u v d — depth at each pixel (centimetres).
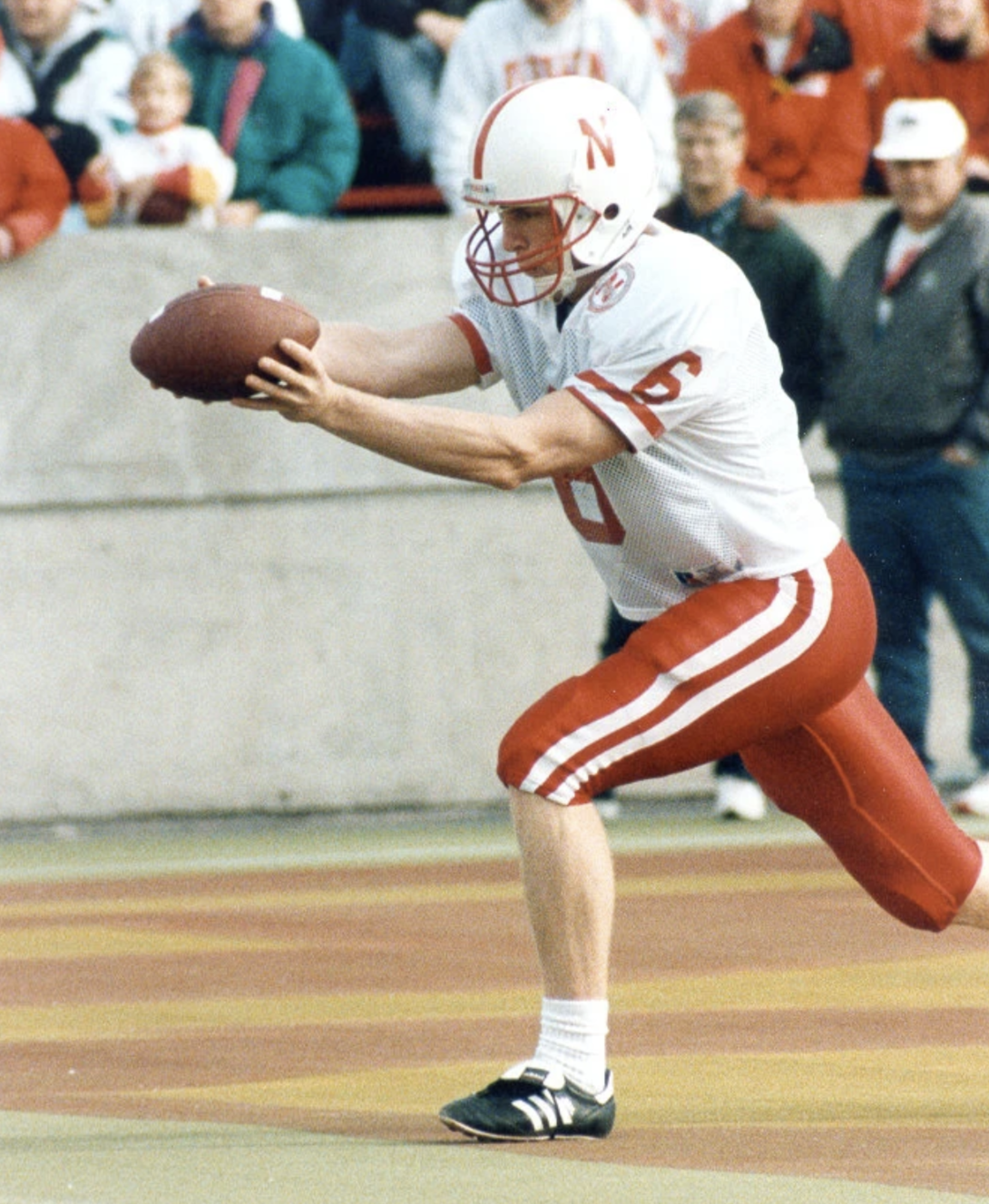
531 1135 1180
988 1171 1080
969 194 2984
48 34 3061
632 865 2533
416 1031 1565
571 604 3098
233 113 3061
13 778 3084
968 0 2973
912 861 1247
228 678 3095
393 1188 1058
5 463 3064
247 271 3056
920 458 2759
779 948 1923
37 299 3045
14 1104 1329
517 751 1188
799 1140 1174
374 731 3106
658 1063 1423
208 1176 1094
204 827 3098
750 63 3014
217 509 3083
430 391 1300
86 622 3080
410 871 2577
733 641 1200
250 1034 1569
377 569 3092
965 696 3119
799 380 2798
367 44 3228
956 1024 1550
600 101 1209
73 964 1930
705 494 1204
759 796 2973
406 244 3064
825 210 3016
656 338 1170
